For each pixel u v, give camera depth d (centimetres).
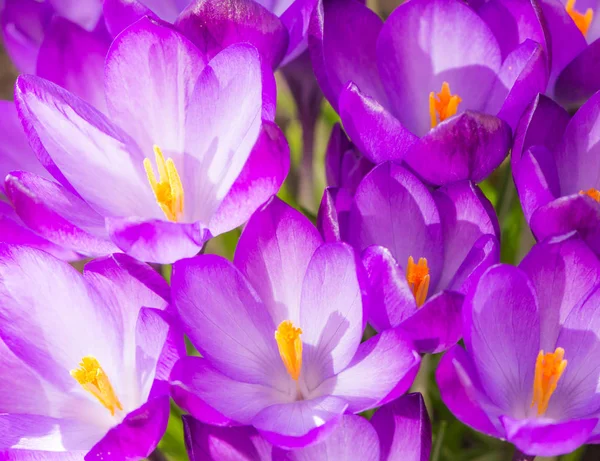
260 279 47
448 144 48
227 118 48
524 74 48
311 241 47
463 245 48
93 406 48
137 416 45
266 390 47
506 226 57
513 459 47
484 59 51
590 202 46
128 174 49
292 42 51
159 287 47
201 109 48
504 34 51
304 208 55
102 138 49
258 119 46
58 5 54
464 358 45
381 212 48
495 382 46
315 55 50
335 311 47
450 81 51
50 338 48
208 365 46
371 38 51
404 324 46
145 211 49
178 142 49
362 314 45
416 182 47
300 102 54
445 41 51
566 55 52
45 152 48
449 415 55
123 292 47
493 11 51
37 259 47
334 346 47
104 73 49
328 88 50
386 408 46
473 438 57
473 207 48
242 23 49
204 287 46
